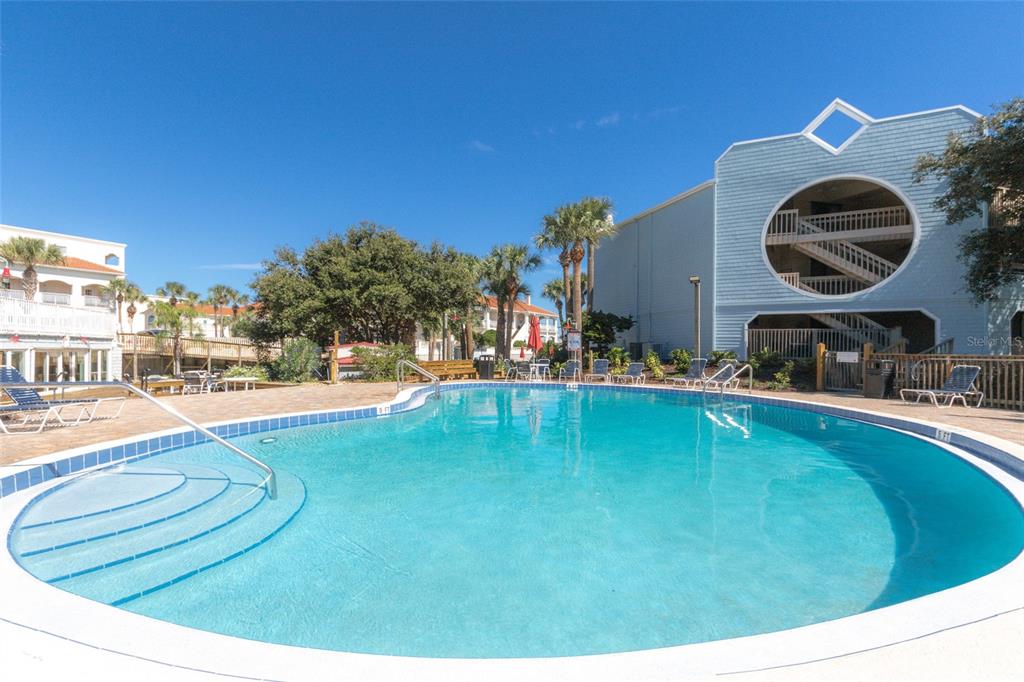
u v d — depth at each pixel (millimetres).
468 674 1703
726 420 10273
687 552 3707
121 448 5945
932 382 11508
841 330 17844
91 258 35969
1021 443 5867
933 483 5461
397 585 3219
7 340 16516
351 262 25547
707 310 20578
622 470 6180
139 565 3391
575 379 19406
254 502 4625
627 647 2523
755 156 19250
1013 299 16391
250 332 26812
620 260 28188
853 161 17609
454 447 7543
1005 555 3582
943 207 15555
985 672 1673
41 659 1782
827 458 6766
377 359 19297
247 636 2662
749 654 1796
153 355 30500
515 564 3525
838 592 3076
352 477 5824
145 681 1647
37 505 4188
